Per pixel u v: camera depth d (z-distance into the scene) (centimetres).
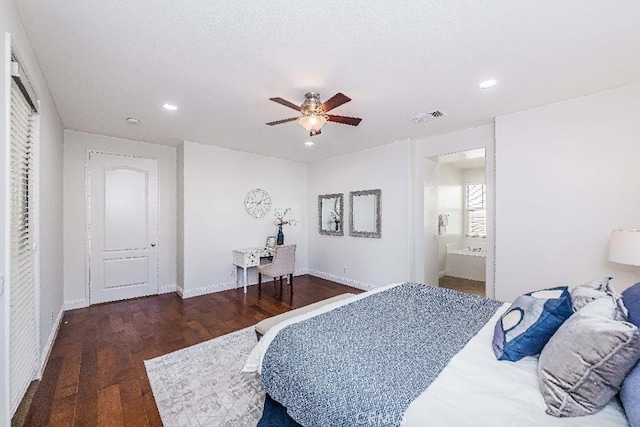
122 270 433
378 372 128
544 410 103
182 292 449
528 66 221
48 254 271
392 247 457
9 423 143
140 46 195
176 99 282
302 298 445
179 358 259
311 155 545
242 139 434
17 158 181
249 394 208
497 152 333
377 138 429
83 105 299
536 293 173
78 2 154
